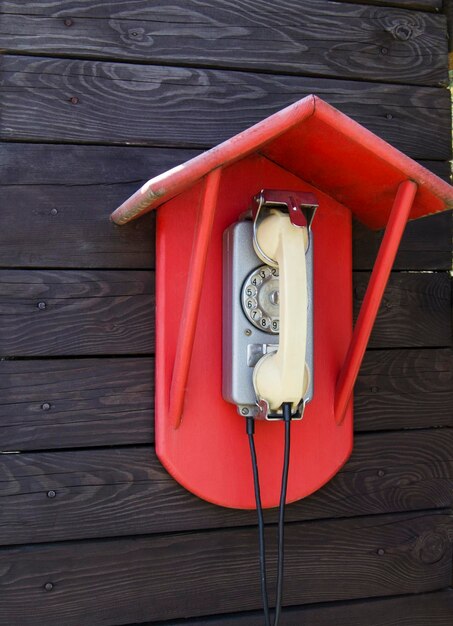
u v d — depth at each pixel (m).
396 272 1.61
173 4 1.47
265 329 1.36
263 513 1.49
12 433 1.37
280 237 1.28
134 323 1.43
